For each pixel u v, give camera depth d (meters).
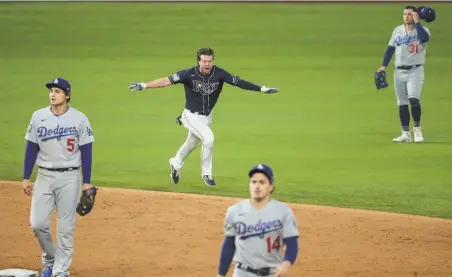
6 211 49.62
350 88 101.19
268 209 28.56
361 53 119.75
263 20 136.25
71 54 120.44
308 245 42.94
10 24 134.38
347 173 61.97
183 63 114.94
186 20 136.62
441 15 134.75
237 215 28.67
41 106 92.06
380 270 39.47
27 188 36.78
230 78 50.91
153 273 38.97
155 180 59.56
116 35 129.62
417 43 68.75
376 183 58.81
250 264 28.75
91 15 139.00
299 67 112.75
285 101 94.81
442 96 96.25
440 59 115.75
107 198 51.59
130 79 106.12
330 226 46.22
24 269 39.19
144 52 121.44
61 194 36.44
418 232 45.44
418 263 40.53
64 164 36.31
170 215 48.12
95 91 99.75
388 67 112.19
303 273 38.91
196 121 51.75
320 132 78.62
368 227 46.12
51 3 145.25
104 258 41.03
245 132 78.94
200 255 41.41
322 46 123.69
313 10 140.62
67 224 36.59
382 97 96.38
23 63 115.38
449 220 48.28
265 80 105.56
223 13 139.75
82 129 36.72
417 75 69.88
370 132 78.44
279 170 63.09
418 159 66.38
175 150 70.94
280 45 124.38
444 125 81.06
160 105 92.50
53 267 36.66
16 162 66.06
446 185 58.09
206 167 52.12
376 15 136.88
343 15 137.75
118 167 64.25
